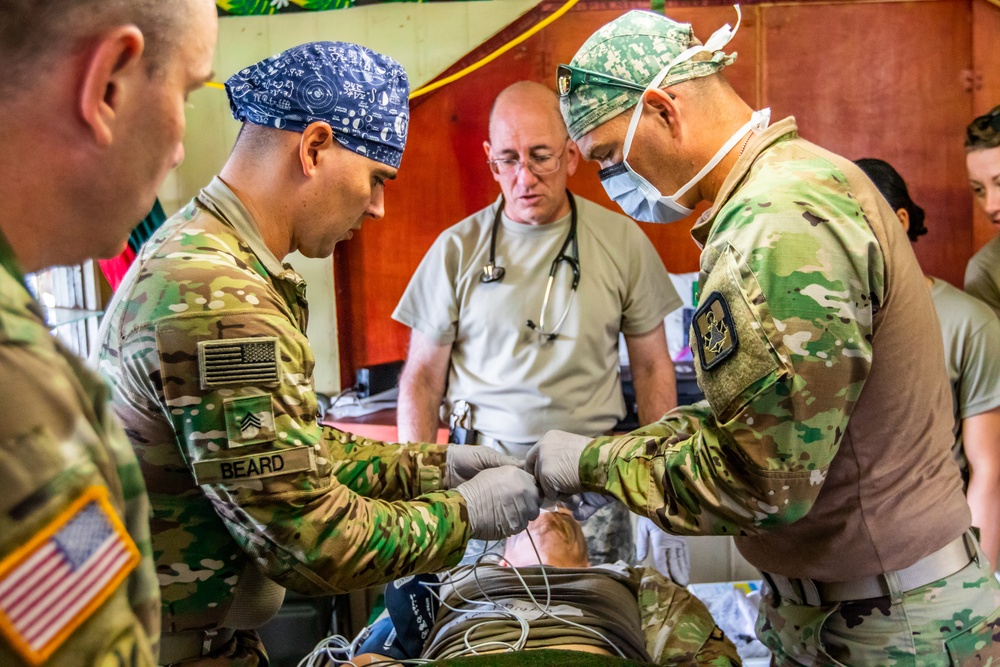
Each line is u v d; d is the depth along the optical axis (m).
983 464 2.27
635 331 2.47
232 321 1.10
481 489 1.41
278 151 1.23
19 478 0.50
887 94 2.80
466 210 2.94
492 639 1.68
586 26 2.78
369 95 1.27
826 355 1.15
